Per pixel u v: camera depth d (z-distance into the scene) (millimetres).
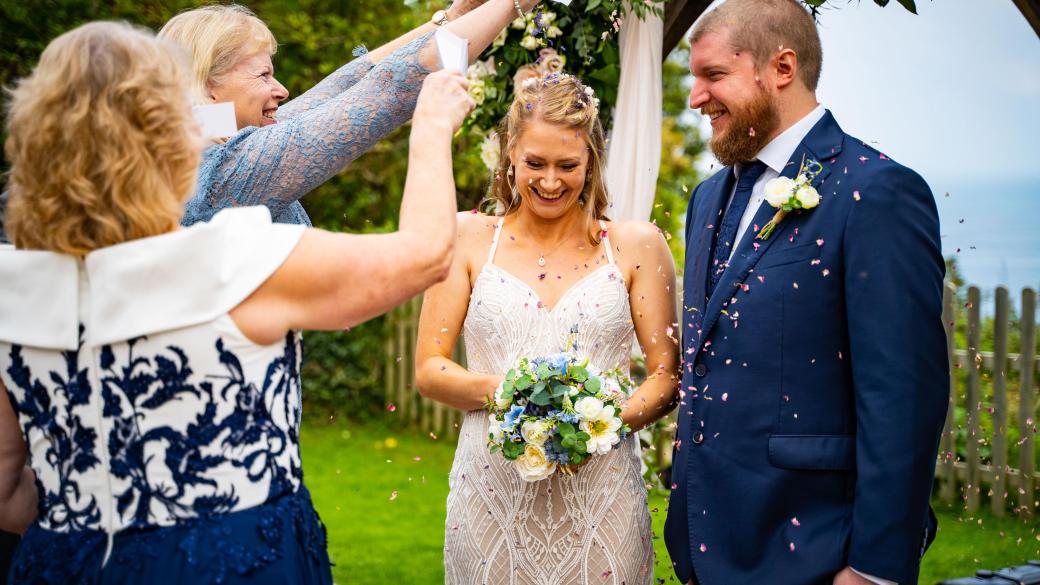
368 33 8461
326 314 1438
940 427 1971
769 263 2109
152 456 1394
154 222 1398
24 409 1479
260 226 1442
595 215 2521
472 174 8539
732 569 2119
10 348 1469
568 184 2320
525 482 2336
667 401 2391
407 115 2107
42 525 1482
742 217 2242
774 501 2082
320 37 8094
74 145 1345
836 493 2062
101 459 1418
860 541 1942
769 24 2105
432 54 2068
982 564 4531
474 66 3811
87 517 1430
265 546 1412
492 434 2195
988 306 5539
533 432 2139
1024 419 5332
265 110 2346
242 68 2271
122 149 1356
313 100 2492
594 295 2393
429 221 1488
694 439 2199
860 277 1977
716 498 2148
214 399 1396
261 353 1429
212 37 2244
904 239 1965
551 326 2373
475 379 2330
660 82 3414
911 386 1927
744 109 2115
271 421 1445
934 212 2021
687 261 2365
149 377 1386
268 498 1441
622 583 2352
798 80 2139
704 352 2201
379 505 6070
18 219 1425
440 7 8305
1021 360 5367
